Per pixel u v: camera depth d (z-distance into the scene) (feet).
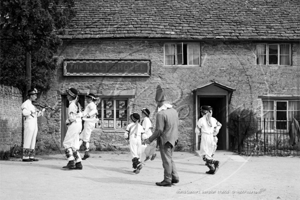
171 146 23.20
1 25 40.57
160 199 19.80
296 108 46.19
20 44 41.32
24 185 22.67
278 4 54.90
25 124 33.53
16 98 40.55
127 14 48.08
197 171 28.45
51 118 43.65
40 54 42.04
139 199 19.69
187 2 52.85
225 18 50.01
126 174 26.89
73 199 19.51
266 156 39.88
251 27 48.34
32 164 31.32
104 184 23.22
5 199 19.38
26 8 39.22
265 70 46.16
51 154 40.01
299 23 50.16
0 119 36.40
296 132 44.45
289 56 48.14
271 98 45.91
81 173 26.94
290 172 29.40
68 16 45.19
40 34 40.83
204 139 27.66
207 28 47.16
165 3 51.75
